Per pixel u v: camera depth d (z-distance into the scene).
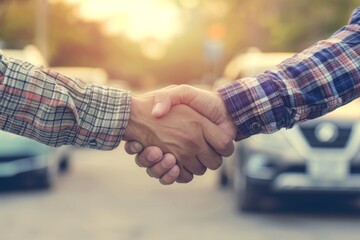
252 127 2.72
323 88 2.64
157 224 9.28
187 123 2.74
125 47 74.44
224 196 11.78
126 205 10.88
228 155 2.79
